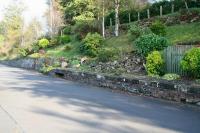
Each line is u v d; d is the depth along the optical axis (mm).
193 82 14609
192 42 20344
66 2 56375
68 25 51312
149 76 17641
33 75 29219
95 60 26625
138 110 12281
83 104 13641
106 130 9453
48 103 13859
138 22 33156
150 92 15688
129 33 29922
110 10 37594
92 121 10562
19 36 64500
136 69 20719
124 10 37438
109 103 13844
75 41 39156
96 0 37125
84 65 27094
